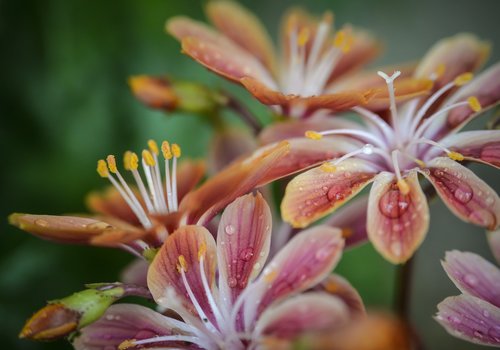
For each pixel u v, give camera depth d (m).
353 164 0.19
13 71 0.24
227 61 0.20
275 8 0.28
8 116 0.24
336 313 0.15
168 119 0.24
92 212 0.23
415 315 0.28
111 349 0.17
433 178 0.18
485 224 0.17
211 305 0.17
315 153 0.19
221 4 0.22
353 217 0.19
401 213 0.17
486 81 0.20
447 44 0.20
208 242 0.18
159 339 0.17
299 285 0.17
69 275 0.23
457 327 0.17
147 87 0.21
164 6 0.24
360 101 0.18
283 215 0.17
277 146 0.18
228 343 0.17
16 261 0.23
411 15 0.27
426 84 0.19
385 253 0.17
